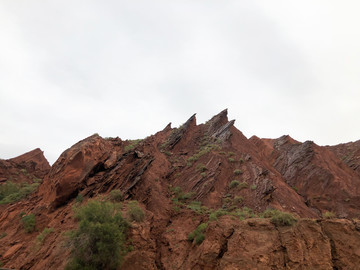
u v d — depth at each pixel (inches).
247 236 570.9
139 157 1093.1
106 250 534.3
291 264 502.6
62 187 902.4
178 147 1470.2
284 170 1694.1
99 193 890.7
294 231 566.9
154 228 714.8
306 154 1665.8
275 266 502.0
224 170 1130.7
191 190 987.3
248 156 1278.3
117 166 1034.1
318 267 497.4
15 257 673.0
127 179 928.9
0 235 817.5
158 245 651.5
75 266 516.1
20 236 772.6
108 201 761.0
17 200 1215.6
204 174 1073.5
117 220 635.5
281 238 556.1
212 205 896.3
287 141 2070.6
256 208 855.7
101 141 1163.9
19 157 2308.1
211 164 1163.3
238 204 890.7
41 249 664.4
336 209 1236.5
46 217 840.3
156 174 1063.6
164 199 909.2
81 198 871.1
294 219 606.5
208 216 759.7
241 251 536.4
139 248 604.4
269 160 1930.4
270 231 581.3
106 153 1104.2
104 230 563.5
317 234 559.8
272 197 933.2
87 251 540.7
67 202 900.0
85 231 559.8
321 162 1555.1
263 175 1068.5
